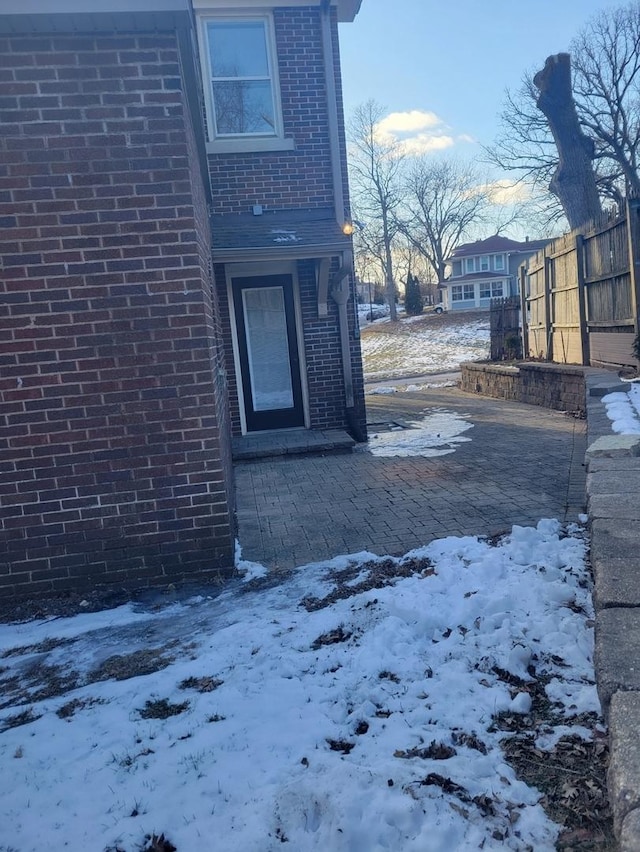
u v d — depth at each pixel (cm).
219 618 390
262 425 995
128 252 429
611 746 177
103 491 447
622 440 507
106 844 193
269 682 290
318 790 200
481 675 275
